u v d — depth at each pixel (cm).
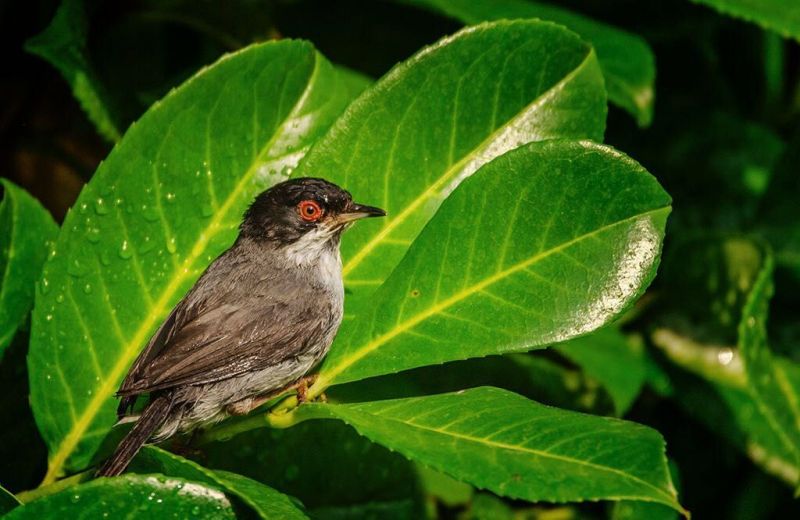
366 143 248
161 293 248
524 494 241
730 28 267
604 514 259
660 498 241
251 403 254
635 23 263
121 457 247
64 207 261
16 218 250
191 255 249
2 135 259
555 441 243
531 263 246
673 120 266
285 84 250
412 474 255
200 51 263
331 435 254
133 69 263
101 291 248
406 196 249
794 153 264
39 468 251
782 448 259
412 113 248
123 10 258
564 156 246
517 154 246
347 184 248
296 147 250
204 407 252
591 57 248
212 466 253
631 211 246
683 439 262
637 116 255
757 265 261
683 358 261
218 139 249
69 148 261
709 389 260
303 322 254
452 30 262
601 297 246
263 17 259
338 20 262
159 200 248
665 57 266
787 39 268
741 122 266
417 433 243
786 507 260
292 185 255
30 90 259
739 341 254
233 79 249
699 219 265
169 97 248
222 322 253
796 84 268
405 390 254
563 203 246
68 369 248
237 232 249
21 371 251
